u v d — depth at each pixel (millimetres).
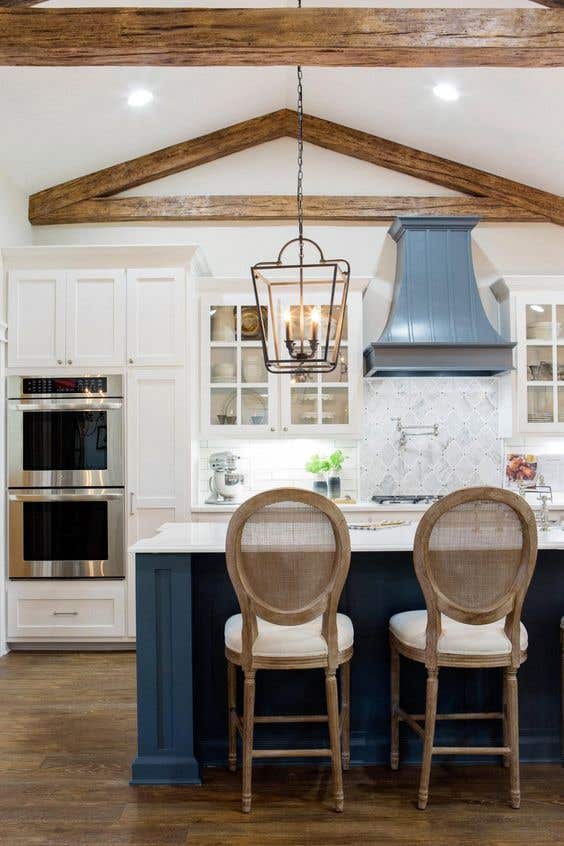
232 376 4688
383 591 2840
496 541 2375
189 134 4797
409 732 2807
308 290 4691
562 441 4961
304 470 4938
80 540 4363
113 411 4398
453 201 4977
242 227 5059
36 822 2318
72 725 3143
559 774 2674
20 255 4426
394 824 2299
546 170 4625
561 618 2816
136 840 2203
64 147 4430
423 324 4410
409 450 4957
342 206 4992
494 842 2189
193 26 2688
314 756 2555
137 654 2635
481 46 2711
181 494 4387
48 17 2684
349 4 3627
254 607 2348
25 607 4355
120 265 4453
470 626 2461
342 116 4766
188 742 2615
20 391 4410
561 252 5047
